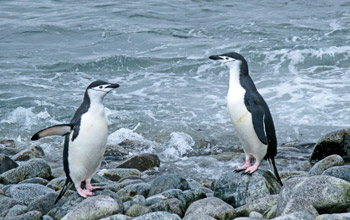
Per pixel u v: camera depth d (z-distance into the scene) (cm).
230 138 1324
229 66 790
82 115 734
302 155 1162
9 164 1058
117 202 725
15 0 3152
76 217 677
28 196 831
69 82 1845
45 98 1648
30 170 992
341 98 1555
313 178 649
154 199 755
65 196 812
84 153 734
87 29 2520
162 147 1270
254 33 2377
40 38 2419
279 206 655
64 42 2366
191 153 1237
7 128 1443
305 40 2228
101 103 741
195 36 2398
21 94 1681
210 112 1516
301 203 612
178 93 1694
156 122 1442
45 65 2017
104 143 750
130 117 1475
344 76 1789
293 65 1950
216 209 697
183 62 2025
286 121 1412
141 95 1681
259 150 774
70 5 3045
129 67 2014
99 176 947
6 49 2252
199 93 1691
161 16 2770
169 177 840
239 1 3133
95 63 2023
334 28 2416
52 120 1496
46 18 2734
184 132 1357
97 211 684
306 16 2700
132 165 1105
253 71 1900
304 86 1680
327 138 1081
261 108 763
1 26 2567
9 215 753
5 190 860
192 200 776
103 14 2811
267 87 1689
